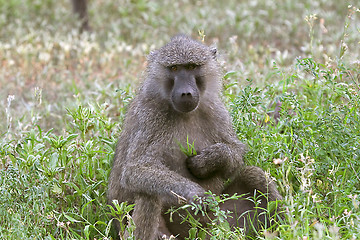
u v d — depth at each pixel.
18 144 10.93
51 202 10.33
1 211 9.80
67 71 19.34
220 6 27.81
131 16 26.52
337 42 20.42
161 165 9.67
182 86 9.73
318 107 11.77
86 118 11.95
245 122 11.66
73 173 11.38
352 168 10.35
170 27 25.08
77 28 24.55
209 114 10.28
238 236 8.91
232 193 10.37
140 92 10.38
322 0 25.80
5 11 26.88
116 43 22.08
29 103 16.53
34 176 10.53
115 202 9.05
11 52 21.97
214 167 9.72
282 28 23.95
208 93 10.24
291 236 8.45
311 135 10.96
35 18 26.30
